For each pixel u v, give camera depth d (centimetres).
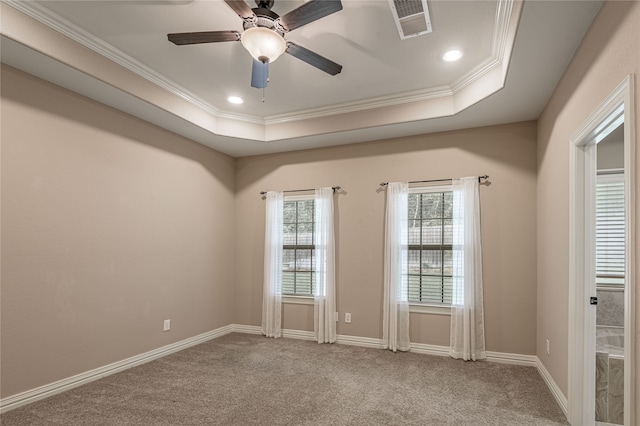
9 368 270
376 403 286
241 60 322
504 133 401
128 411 270
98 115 343
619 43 178
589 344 247
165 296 413
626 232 163
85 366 324
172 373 351
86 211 330
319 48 301
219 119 446
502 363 383
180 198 441
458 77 352
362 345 448
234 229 541
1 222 269
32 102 291
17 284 277
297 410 274
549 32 228
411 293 436
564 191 279
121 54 309
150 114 376
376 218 455
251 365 375
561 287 285
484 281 398
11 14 242
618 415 250
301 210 509
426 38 285
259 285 522
